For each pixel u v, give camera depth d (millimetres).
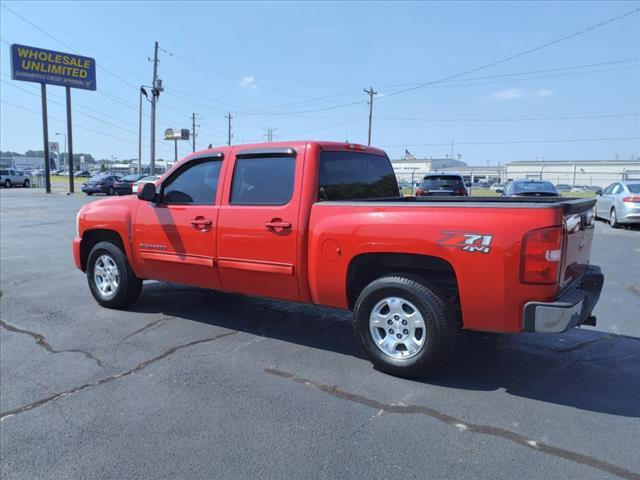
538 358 4504
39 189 43875
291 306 6258
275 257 4547
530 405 3594
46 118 36844
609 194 16453
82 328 5410
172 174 5477
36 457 2988
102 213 6062
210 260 5012
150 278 5820
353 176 5039
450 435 3189
